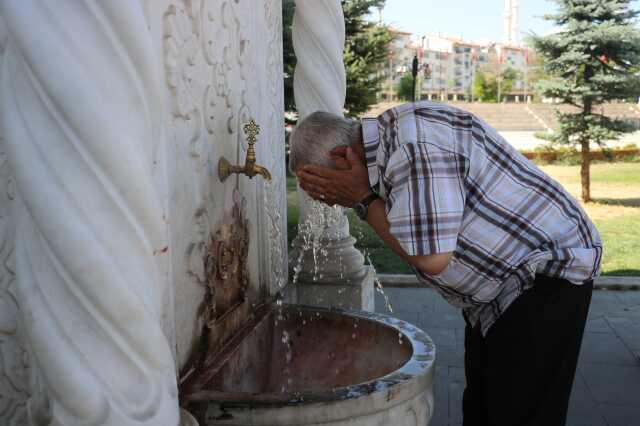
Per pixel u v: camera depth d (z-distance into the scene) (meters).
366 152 1.74
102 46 1.12
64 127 1.13
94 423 1.21
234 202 2.43
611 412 3.09
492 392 1.90
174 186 1.89
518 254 1.75
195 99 2.03
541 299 1.79
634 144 19.02
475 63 64.19
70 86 1.09
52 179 1.14
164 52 1.79
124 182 1.17
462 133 1.69
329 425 1.63
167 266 1.75
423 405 1.79
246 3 2.56
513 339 1.83
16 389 1.71
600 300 4.97
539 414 1.85
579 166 16.59
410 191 1.59
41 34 1.08
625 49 10.55
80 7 1.10
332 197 1.83
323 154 1.81
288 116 10.90
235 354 2.22
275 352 2.50
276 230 3.11
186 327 2.00
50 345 1.19
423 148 1.61
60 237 1.14
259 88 2.78
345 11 10.97
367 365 2.26
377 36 11.37
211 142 2.18
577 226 1.81
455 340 4.15
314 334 2.44
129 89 1.16
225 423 1.64
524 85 59.53
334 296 3.48
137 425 1.23
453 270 1.79
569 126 11.12
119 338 1.23
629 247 7.59
